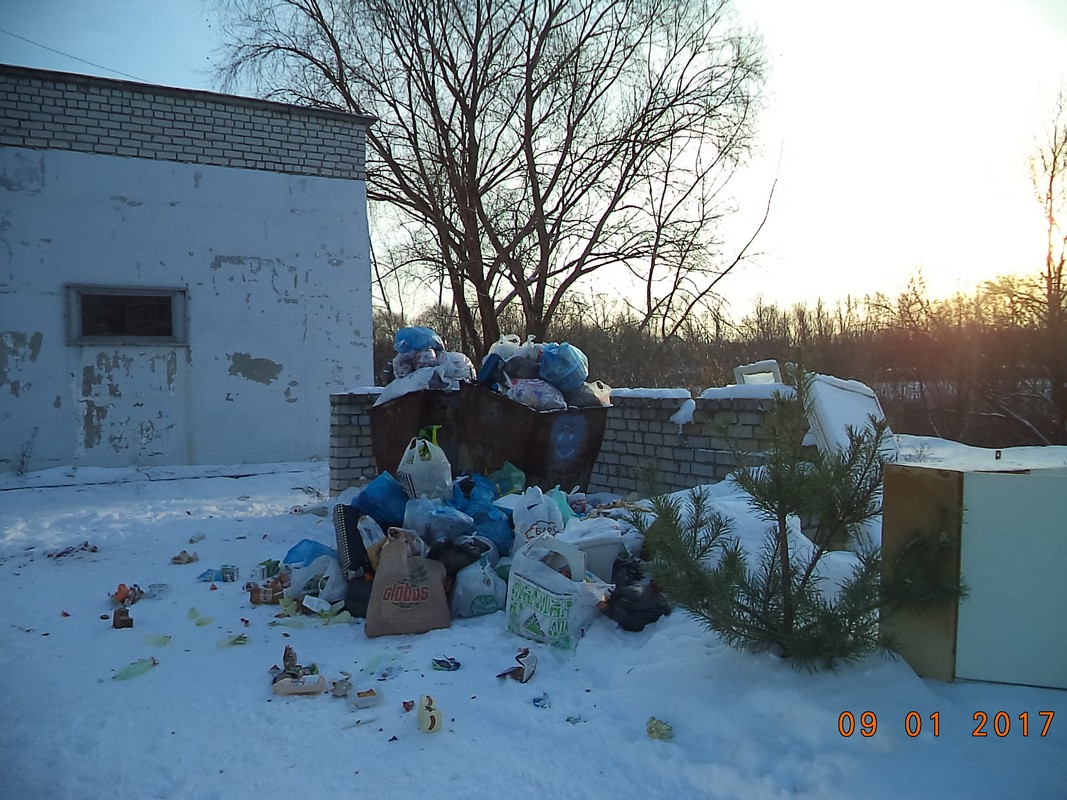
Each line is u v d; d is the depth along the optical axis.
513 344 7.60
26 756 3.12
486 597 4.70
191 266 11.77
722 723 3.13
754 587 3.40
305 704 3.54
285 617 4.80
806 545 4.03
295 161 12.48
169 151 11.62
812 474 3.30
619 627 4.20
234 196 12.03
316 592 5.02
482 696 3.58
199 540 7.10
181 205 11.70
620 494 8.04
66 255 11.02
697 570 3.40
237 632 4.55
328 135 12.73
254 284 12.19
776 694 3.20
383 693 3.62
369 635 4.36
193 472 11.44
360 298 12.95
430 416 7.32
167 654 4.20
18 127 10.77
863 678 3.26
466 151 20.06
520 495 6.05
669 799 2.75
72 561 6.38
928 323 12.66
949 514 3.19
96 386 11.22
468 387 7.14
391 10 18.78
